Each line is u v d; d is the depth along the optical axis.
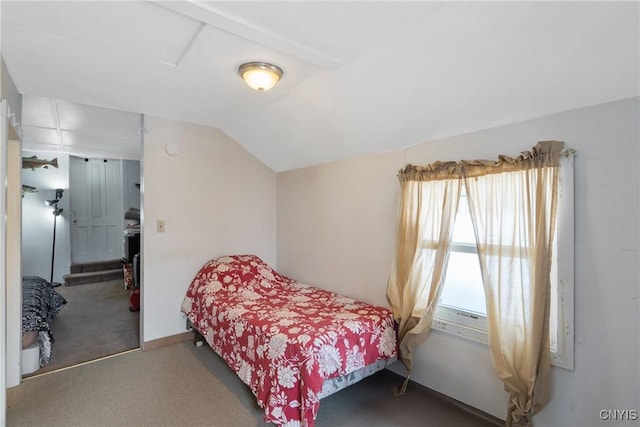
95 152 4.82
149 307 2.98
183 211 3.18
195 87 2.34
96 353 2.88
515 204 1.79
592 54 1.38
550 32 1.35
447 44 1.58
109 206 5.90
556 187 1.65
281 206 3.81
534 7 1.28
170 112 2.90
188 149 3.21
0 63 1.82
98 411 2.05
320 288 3.23
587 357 1.59
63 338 3.20
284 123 2.88
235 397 2.22
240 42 1.74
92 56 1.91
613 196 1.52
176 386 2.36
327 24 1.53
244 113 2.90
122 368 2.62
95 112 2.90
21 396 2.21
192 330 3.19
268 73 1.99
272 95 2.46
